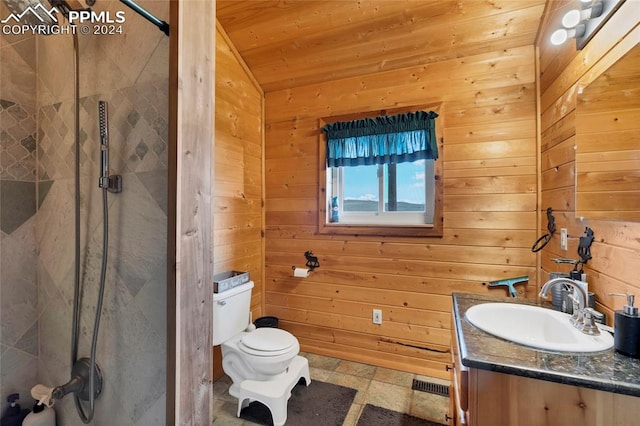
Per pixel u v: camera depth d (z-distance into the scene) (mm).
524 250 2025
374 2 1943
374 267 2418
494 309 1428
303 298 2643
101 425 1137
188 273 935
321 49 2297
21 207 1309
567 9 1554
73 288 1229
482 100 2109
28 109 1316
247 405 1898
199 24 975
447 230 2205
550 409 874
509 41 2010
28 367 1341
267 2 2016
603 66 1231
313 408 1880
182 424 913
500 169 2072
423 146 2207
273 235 2734
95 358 1146
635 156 1037
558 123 1681
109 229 1105
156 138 988
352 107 2473
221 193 2219
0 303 1266
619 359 925
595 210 1273
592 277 1320
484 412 932
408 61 2266
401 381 2172
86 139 1156
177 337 896
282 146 2701
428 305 2268
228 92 2291
